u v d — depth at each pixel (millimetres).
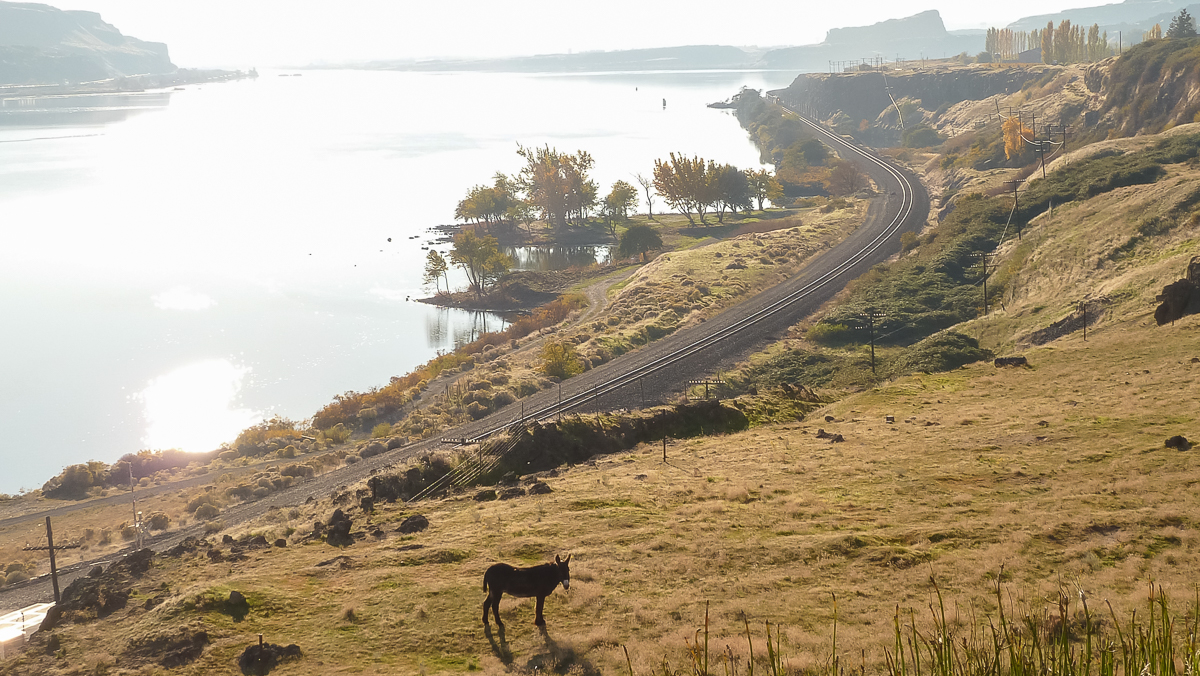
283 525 39688
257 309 170625
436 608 23734
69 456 110438
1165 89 196375
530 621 22703
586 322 130875
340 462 80125
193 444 111750
